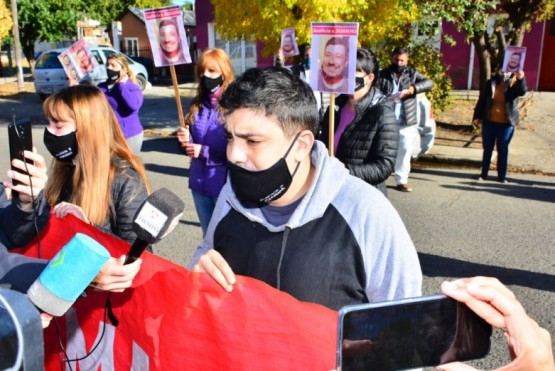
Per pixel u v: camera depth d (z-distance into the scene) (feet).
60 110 8.15
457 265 16.53
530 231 19.48
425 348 4.05
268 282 5.91
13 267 5.77
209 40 68.49
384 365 3.99
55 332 6.82
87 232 6.47
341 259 5.67
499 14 49.73
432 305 4.03
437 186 25.85
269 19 30.50
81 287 4.67
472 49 63.31
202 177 13.96
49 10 76.23
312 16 27.89
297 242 5.80
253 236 6.15
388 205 5.83
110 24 99.04
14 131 6.23
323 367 5.23
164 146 36.06
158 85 77.25
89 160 8.21
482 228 19.83
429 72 35.47
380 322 3.96
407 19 31.40
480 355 4.11
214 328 5.50
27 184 6.37
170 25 14.47
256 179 5.62
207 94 13.78
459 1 30.99
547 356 3.88
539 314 13.51
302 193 6.03
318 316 5.21
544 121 42.78
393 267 5.59
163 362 5.83
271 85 5.39
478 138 35.94
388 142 11.68
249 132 5.41
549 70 62.39
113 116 8.60
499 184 26.22
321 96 17.44
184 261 17.17
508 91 25.23
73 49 22.25
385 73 24.41
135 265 5.48
